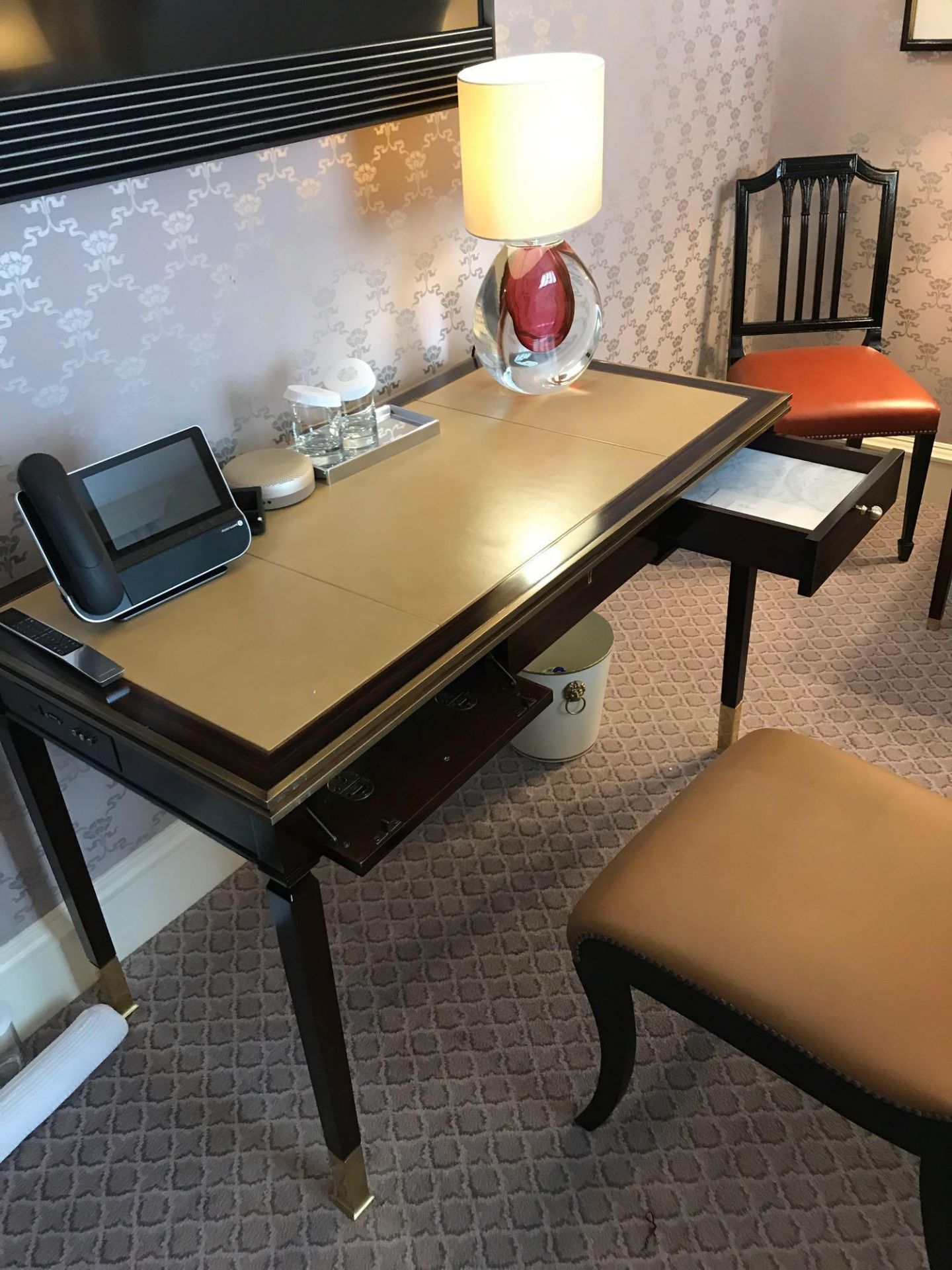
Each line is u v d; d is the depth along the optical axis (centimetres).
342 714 102
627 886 116
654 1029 154
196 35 131
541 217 152
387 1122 144
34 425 134
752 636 233
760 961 106
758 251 284
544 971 163
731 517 146
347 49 150
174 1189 138
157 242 140
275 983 165
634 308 245
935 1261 103
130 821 165
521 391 169
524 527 131
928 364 273
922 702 211
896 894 112
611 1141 140
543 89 143
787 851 117
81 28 120
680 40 224
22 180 120
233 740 100
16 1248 133
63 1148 144
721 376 296
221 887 182
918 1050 97
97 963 155
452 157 179
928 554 259
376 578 123
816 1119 142
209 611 119
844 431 234
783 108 266
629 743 205
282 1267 129
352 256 168
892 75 246
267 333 160
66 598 117
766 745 133
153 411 148
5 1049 149
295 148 152
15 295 127
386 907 175
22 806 149
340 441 150
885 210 245
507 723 118
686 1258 128
